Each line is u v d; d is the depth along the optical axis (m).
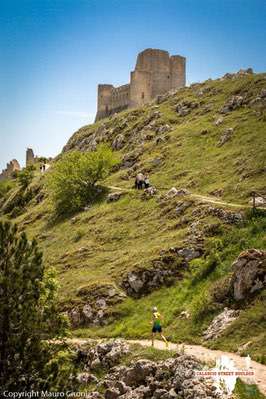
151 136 94.88
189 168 73.19
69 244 64.88
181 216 56.75
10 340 21.16
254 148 68.56
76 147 122.25
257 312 33.03
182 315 38.78
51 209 84.19
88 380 29.20
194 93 107.25
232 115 85.62
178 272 45.78
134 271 47.50
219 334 33.03
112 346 32.09
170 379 23.80
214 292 38.19
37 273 22.66
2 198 124.06
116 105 146.62
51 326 23.44
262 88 90.56
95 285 48.16
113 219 65.56
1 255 22.53
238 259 37.38
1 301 21.58
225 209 50.75
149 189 68.31
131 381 25.30
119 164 89.00
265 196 53.47
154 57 141.38
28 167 129.50
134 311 43.88
